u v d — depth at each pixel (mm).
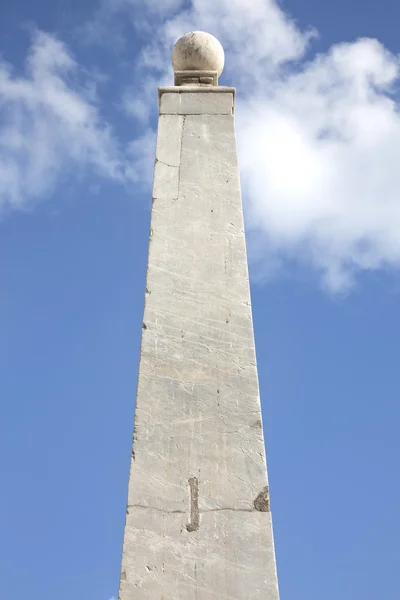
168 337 7668
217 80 9680
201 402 7336
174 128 9086
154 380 7434
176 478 6965
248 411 7305
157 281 7984
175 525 6754
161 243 8219
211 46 9758
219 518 6793
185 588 6504
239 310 7844
